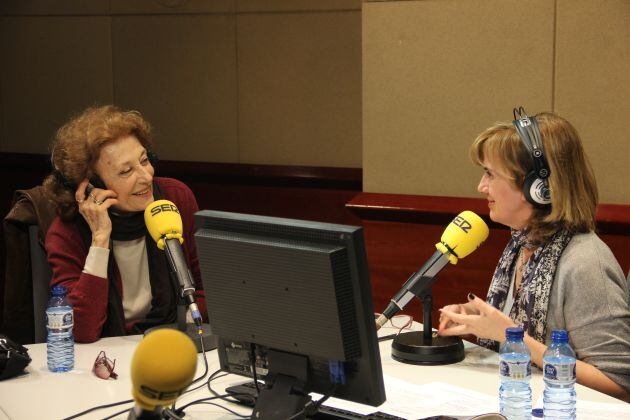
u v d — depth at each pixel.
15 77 4.97
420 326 2.47
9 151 5.05
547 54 3.26
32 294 2.69
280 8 4.39
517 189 2.15
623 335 2.03
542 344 2.06
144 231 2.59
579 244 2.12
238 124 4.58
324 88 4.37
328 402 1.86
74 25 4.82
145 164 2.56
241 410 1.84
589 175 2.15
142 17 4.68
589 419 1.75
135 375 1.13
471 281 3.44
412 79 3.50
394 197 3.57
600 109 3.21
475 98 3.40
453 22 3.39
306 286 1.52
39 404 1.91
